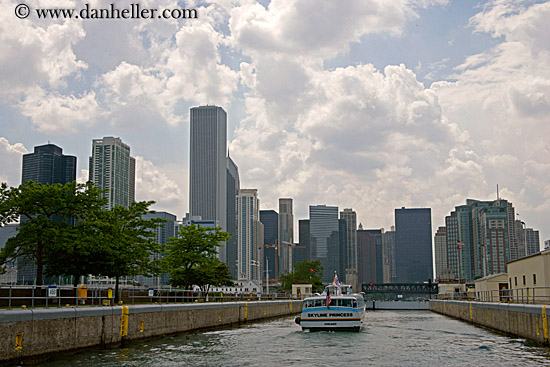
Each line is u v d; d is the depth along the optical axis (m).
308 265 186.88
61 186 53.38
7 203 49.53
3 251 48.94
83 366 31.69
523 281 66.75
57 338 33.78
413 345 45.34
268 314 87.56
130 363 33.56
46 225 49.81
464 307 81.00
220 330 59.38
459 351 41.25
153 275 63.28
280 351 41.19
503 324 54.19
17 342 30.14
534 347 42.09
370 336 53.19
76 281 55.66
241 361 36.06
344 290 77.50
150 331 46.44
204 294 85.62
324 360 36.84
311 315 58.25
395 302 151.62
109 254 54.56
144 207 63.44
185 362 35.09
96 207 55.81
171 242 80.94
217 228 81.00
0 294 43.12
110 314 39.97
